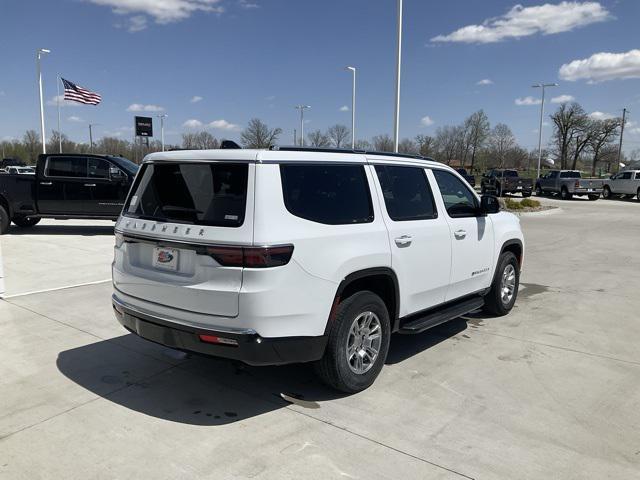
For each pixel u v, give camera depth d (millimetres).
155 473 3090
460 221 5301
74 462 3195
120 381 4367
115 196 12695
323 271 3727
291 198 3664
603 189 35938
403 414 3850
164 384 4312
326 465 3182
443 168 5363
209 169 3721
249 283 3416
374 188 4320
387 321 4371
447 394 4203
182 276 3676
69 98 30000
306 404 3990
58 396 4078
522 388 4340
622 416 3877
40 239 12070
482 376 4578
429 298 4949
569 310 6812
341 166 4125
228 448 3361
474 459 3271
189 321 3619
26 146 82188
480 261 5688
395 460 3244
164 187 3957
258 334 3461
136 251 4059
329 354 3926
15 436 3484
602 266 10094
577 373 4672
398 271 4410
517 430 3641
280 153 3693
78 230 13859
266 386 4305
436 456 3297
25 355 4902
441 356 5062
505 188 36188
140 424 3660
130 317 4047
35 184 12656
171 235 3707
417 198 4840
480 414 3867
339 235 3867
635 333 5844
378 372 4352
